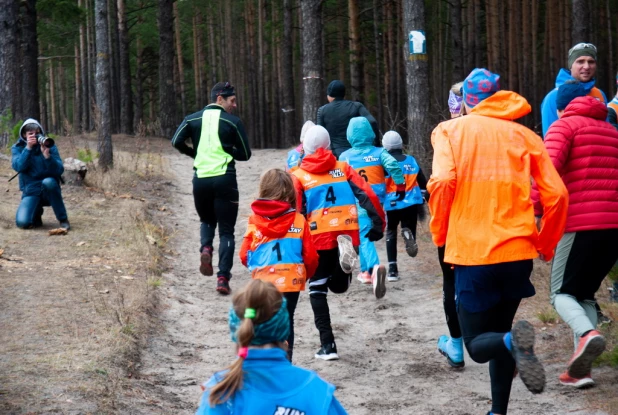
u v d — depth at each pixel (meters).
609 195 4.75
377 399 5.12
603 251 4.77
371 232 6.00
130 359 5.51
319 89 14.46
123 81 32.16
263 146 38.62
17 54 18.59
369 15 32.47
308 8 14.38
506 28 30.73
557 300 4.73
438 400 5.05
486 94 4.27
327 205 5.88
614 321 6.04
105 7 14.54
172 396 5.02
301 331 6.83
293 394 2.56
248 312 2.52
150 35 35.75
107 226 10.05
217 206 7.76
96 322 6.10
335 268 6.03
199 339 6.46
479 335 3.94
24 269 7.76
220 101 7.87
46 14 24.45
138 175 14.99
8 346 5.42
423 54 11.82
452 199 4.15
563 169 4.83
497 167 4.11
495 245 4.02
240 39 43.44
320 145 6.07
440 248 5.27
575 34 16.08
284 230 5.14
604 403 4.64
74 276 7.58
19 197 11.66
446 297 5.48
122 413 4.44
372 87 32.47
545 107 6.06
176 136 7.84
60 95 49.56
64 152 17.78
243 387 2.52
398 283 8.45
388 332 6.73
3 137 17.12
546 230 4.18
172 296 7.57
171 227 11.08
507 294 4.14
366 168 7.55
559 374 5.27
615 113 5.75
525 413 4.68
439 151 4.22
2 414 4.14
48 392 4.53
